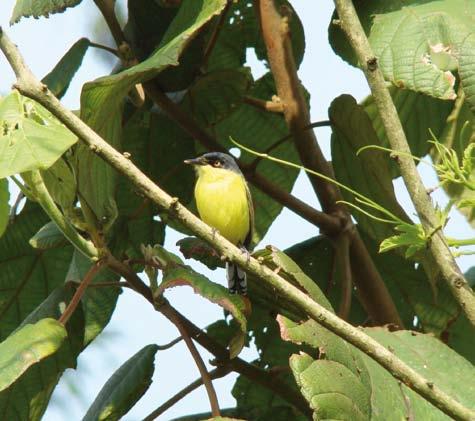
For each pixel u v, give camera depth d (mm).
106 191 8781
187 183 12781
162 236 12117
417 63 9211
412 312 12172
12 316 11656
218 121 12367
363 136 11039
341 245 11242
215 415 8398
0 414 10344
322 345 7688
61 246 11578
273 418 11352
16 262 11594
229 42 13234
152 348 10188
